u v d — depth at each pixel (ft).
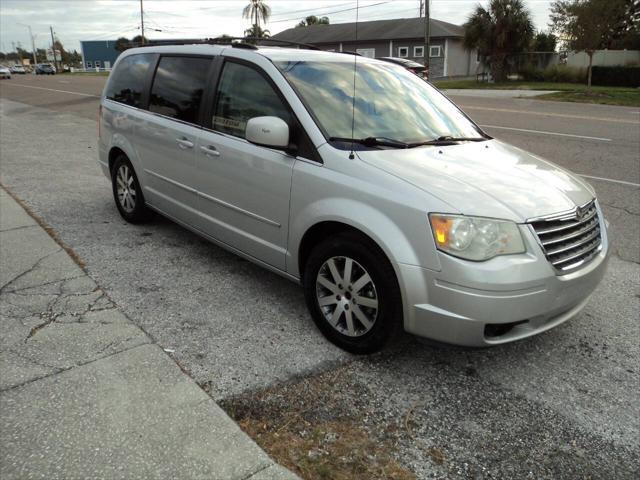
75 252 15.53
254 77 12.76
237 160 12.69
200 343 10.98
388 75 14.21
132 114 17.03
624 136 39.63
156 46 17.24
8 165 27.04
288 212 11.59
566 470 8.07
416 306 9.57
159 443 7.94
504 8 110.63
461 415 9.21
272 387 9.64
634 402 9.71
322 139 11.12
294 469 7.73
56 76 159.02
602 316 12.93
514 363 10.86
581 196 11.01
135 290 13.25
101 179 24.88
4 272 13.84
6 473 7.28
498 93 88.02
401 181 9.89
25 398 8.82
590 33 79.66
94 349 10.37
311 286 11.28
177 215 15.61
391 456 8.16
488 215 9.27
